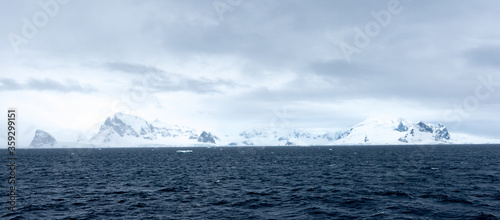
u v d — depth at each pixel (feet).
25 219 112.06
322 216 115.24
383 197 148.56
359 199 143.84
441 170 272.51
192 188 182.09
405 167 309.01
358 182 200.34
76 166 357.20
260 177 236.22
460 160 411.75
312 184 193.98
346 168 305.94
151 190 175.22
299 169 302.25
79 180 220.84
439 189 168.96
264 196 154.51
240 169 310.45
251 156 622.95
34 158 557.74
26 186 190.19
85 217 115.14
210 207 131.23
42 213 120.78
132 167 342.85
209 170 301.43
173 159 521.65
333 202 138.31
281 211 123.44
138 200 146.30
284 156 601.62
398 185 185.37
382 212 119.75
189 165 372.38
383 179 214.28
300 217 114.21
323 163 383.45
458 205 129.80
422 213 117.50
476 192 158.61
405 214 116.57
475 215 113.29
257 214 118.93
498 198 142.92
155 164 393.29
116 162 437.17
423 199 142.51
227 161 452.76
